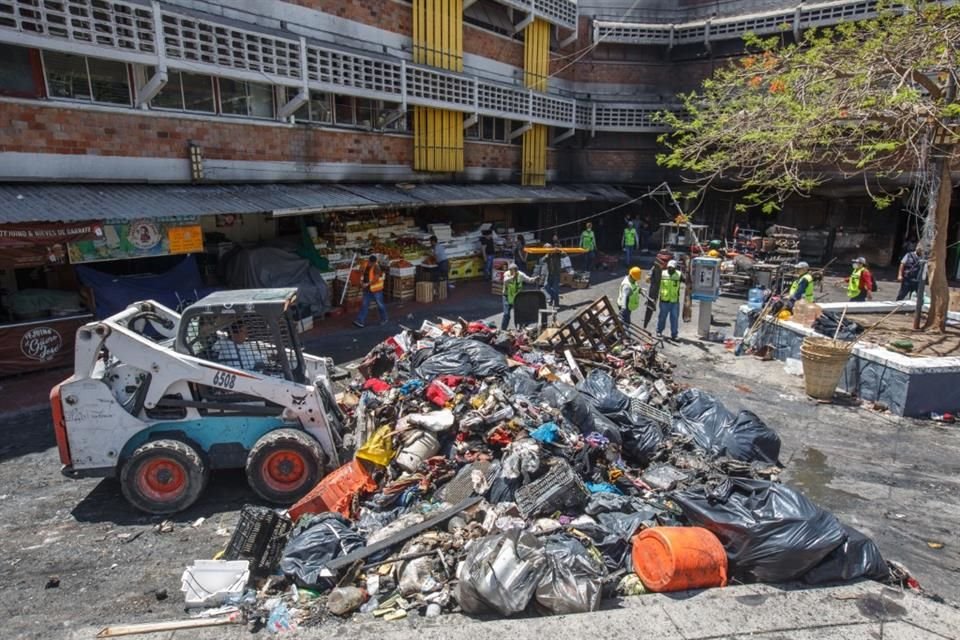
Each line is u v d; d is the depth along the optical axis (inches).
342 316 582.6
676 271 499.8
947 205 429.7
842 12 878.4
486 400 273.1
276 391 239.5
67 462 232.8
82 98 409.1
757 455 278.1
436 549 185.0
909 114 368.8
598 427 262.4
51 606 179.0
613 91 1075.9
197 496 232.4
